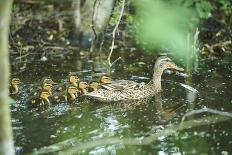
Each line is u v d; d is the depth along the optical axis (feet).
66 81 51.16
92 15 58.65
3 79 20.34
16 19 66.03
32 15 67.77
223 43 59.82
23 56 58.95
